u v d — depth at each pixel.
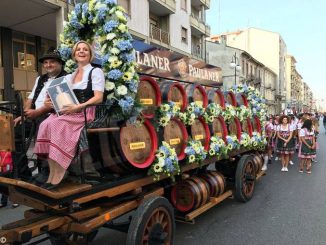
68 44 4.68
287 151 11.59
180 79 6.62
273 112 64.94
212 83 8.17
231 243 5.20
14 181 3.04
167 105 4.95
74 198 3.46
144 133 4.61
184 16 29.45
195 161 5.62
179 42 28.47
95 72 3.85
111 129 3.84
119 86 4.00
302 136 11.26
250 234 5.58
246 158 7.53
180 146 5.39
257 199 7.77
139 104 4.23
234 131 7.51
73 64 4.64
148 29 22.89
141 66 5.34
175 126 5.34
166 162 4.60
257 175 8.46
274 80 65.88
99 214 3.88
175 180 5.48
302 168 11.48
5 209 7.02
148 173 4.50
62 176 3.53
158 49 5.90
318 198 7.84
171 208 4.52
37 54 19.31
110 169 4.28
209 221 6.25
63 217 3.56
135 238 3.88
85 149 3.71
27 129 4.02
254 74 50.34
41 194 3.24
